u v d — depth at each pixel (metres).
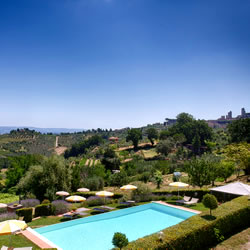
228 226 13.08
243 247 11.41
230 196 22.45
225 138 111.62
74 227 17.61
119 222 19.02
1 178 76.56
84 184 37.78
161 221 19.33
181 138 109.94
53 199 26.84
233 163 33.91
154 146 127.06
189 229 11.04
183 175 46.78
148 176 47.59
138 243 9.52
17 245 12.23
